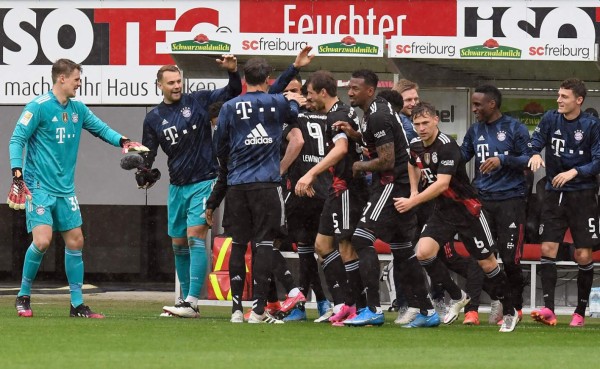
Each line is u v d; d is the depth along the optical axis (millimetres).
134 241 56500
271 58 40844
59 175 32438
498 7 46656
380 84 44250
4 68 49594
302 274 34188
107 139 33094
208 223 33344
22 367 20359
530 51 37781
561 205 34031
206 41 38406
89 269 56531
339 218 30734
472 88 43562
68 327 28766
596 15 46250
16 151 31625
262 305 31156
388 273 40344
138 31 49188
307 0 47594
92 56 49406
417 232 35125
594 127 33406
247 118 30438
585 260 34000
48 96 32281
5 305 40500
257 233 30938
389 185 29594
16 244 56344
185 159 33625
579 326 33875
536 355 23547
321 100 31016
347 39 38375
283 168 32656
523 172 33438
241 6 48281
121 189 54656
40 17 49531
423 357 22781
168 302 44188
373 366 21016
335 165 30688
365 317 30328
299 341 25875
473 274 34125
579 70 41281
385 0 47125
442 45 38219
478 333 29234
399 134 29562
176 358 22000
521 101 44312
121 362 21234
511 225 33156
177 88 33406
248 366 20750
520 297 33531
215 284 39750
